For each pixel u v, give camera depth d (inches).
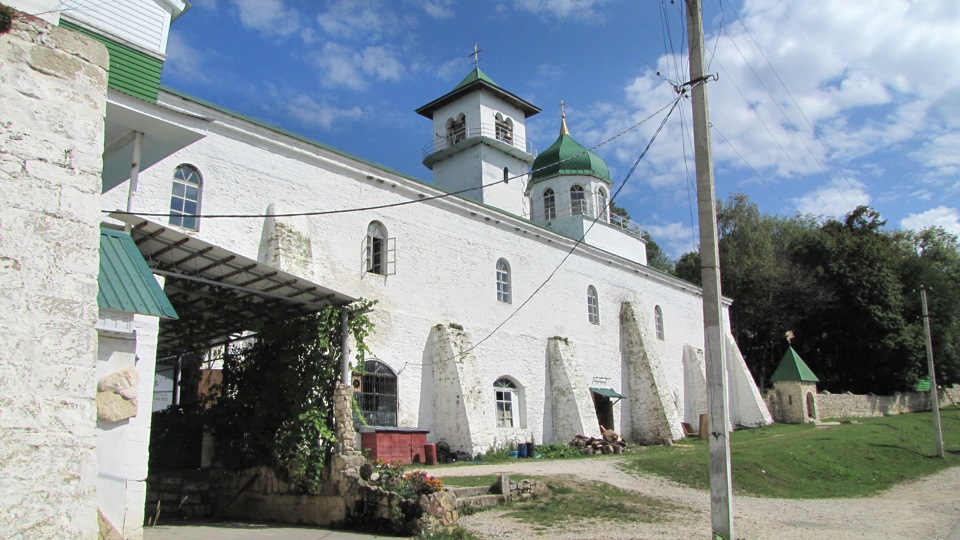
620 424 1227.2
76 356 213.9
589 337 1213.1
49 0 261.3
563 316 1161.4
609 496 582.2
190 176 681.0
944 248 2224.4
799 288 1863.9
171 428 541.0
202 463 551.5
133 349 305.6
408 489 430.3
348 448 450.0
